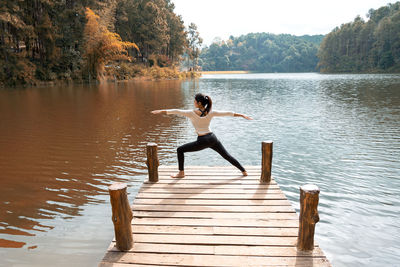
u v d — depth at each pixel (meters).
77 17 41.69
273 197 4.50
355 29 119.69
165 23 73.81
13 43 35.59
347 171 7.19
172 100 23.14
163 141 10.33
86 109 17.95
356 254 3.93
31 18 37.09
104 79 49.31
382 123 13.21
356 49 118.06
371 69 107.50
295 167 7.54
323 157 8.36
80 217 4.90
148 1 68.62
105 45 45.53
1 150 9.01
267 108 18.80
